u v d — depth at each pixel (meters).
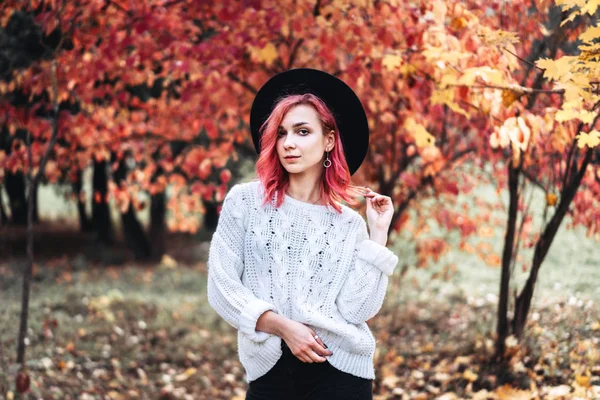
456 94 3.64
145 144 5.67
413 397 4.43
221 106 5.06
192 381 5.59
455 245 8.38
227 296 2.17
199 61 4.45
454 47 3.47
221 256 2.23
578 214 4.50
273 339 2.16
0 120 4.70
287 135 2.23
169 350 6.45
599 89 2.97
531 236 4.50
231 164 10.80
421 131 4.00
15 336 6.25
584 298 5.20
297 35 4.24
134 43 4.44
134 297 8.88
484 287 7.71
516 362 4.36
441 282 8.13
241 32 4.32
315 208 2.28
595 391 3.56
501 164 5.50
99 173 13.05
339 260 2.24
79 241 15.47
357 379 2.21
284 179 2.32
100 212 15.08
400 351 5.68
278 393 2.19
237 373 5.87
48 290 9.38
